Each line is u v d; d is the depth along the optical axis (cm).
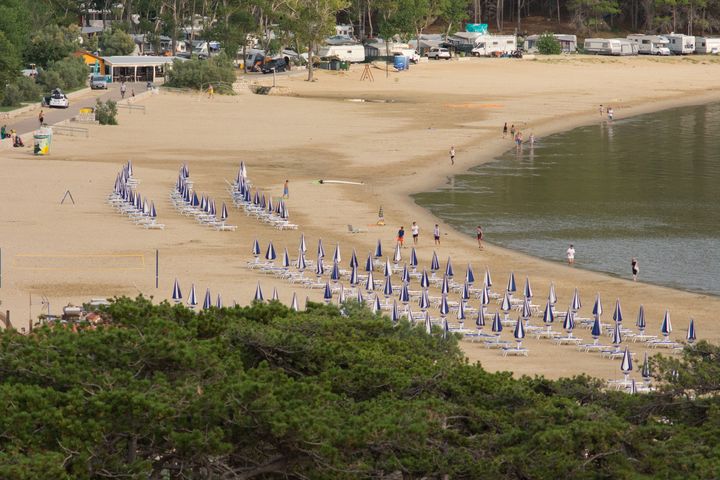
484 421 5878
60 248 15425
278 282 14012
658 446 5588
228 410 5250
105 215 18012
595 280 14800
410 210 19638
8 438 5000
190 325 6725
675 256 16275
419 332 8031
